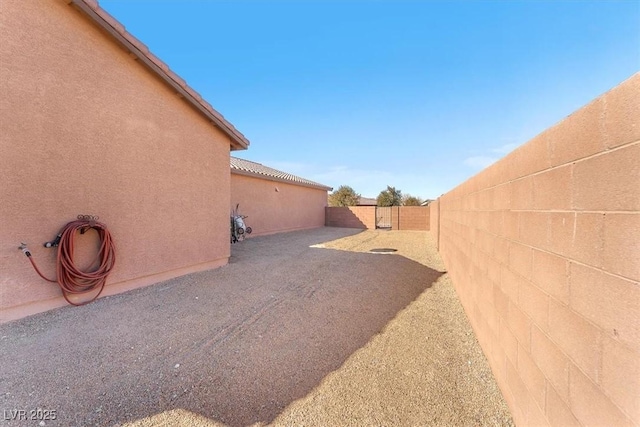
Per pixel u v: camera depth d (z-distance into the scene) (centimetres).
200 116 690
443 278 671
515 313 229
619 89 119
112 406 234
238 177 1344
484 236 338
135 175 541
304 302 492
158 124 585
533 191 201
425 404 243
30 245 397
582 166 144
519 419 214
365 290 567
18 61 383
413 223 2022
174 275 626
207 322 403
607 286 124
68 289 434
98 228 473
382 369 296
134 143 538
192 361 305
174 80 590
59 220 429
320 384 270
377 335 374
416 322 416
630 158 112
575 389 146
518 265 225
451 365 304
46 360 296
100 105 482
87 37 463
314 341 356
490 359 298
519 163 229
